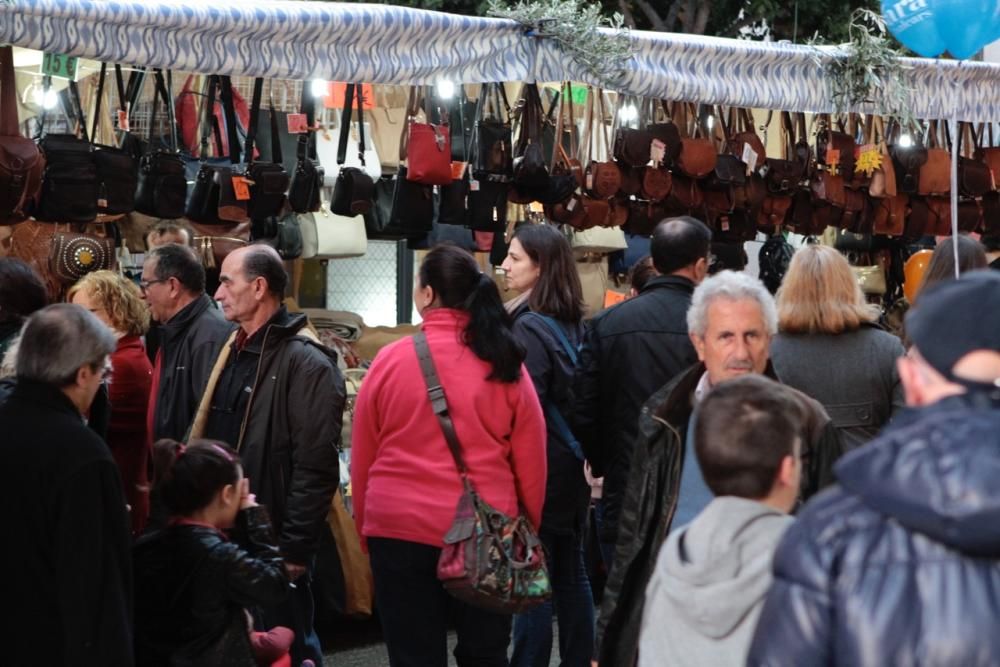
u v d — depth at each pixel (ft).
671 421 13.76
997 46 40.11
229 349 19.03
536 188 24.08
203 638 15.20
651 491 13.80
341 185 22.93
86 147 19.54
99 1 17.78
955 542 7.26
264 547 15.92
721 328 13.74
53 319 14.02
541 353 19.65
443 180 22.65
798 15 40.22
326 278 32.91
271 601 15.28
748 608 10.00
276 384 18.53
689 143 25.32
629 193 25.29
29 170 18.43
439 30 20.85
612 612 13.80
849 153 27.35
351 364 28.63
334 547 24.72
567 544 20.18
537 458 16.80
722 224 26.81
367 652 24.53
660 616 10.44
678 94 23.54
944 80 26.91
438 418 16.20
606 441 18.99
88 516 13.58
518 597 15.74
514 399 16.53
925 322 7.88
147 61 18.37
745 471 10.32
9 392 14.60
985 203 29.84
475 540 15.70
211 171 21.65
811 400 13.20
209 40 18.92
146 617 15.28
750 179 26.81
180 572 15.19
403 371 16.42
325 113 26.94
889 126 28.91
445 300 16.58
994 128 34.14
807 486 12.93
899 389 16.69
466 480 16.08
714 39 24.20
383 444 16.55
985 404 7.65
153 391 19.98
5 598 13.73
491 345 16.34
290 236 26.25
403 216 23.06
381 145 27.45
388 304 33.71
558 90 28.17
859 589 7.49
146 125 25.68
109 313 20.43
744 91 24.38
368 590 25.09
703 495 13.38
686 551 10.42
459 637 16.72
